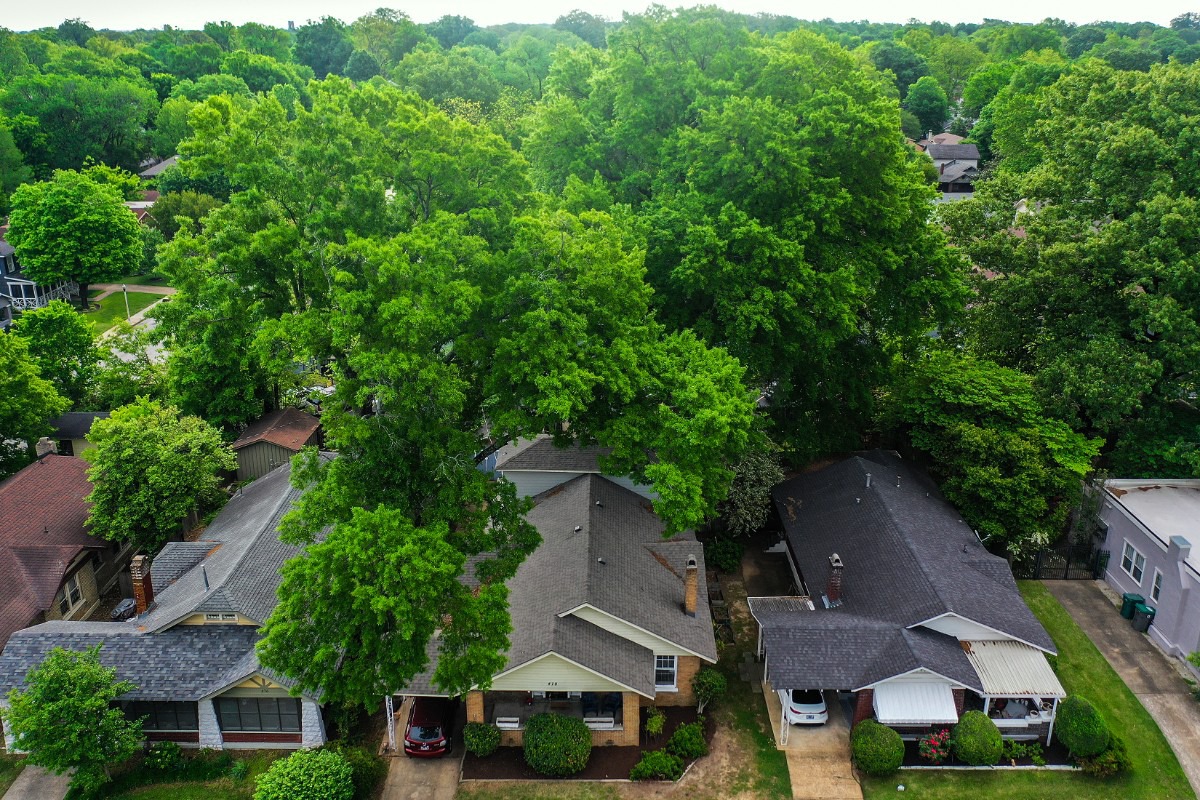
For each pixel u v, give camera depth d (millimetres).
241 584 27891
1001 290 39188
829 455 42219
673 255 34156
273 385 44938
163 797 25203
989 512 34656
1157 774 25406
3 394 37906
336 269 22906
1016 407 36312
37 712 23547
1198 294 35188
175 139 105125
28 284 69750
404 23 159250
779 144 32781
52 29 178750
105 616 33531
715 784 25594
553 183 39188
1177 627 29969
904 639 26844
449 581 22500
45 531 32938
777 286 33875
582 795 25234
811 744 27000
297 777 23641
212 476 35344
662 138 36969
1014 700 27500
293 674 21812
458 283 23125
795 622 28109
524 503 26875
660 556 31953
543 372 24562
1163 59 146875
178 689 25828
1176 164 35812
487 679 22625
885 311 38031
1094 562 34750
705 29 37469
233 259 24375
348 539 21484
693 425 24969
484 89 105562
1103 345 35594
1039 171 41656
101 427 33469
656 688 28391
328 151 24469
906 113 120062
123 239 71438
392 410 25391
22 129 91000
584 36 191750
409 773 25953
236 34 159250
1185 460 35375
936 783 25406
